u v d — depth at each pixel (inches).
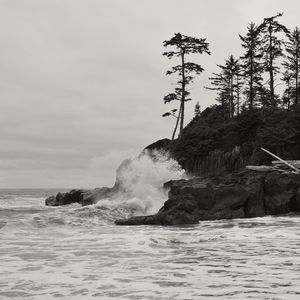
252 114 1782.7
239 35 2329.0
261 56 2284.7
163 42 2171.5
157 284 362.3
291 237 654.5
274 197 1037.8
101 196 1464.1
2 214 1005.8
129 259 482.9
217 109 2434.8
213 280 374.0
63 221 876.6
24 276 399.5
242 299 311.4
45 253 528.1
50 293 338.6
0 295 333.7
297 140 1621.6
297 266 431.5
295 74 2576.3
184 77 2182.6
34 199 2797.7
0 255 515.2
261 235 677.9
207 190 983.6
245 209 1010.7
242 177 1061.8
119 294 332.5
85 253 526.6
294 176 1052.5
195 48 2166.6
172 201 938.7
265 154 1599.4
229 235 677.9
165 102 2198.6
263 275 391.2
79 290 346.3
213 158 1738.4
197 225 845.8
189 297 319.9
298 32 2571.4
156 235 689.6
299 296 317.7
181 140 1845.5
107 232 743.7
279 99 2336.4
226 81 2896.2
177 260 472.7
